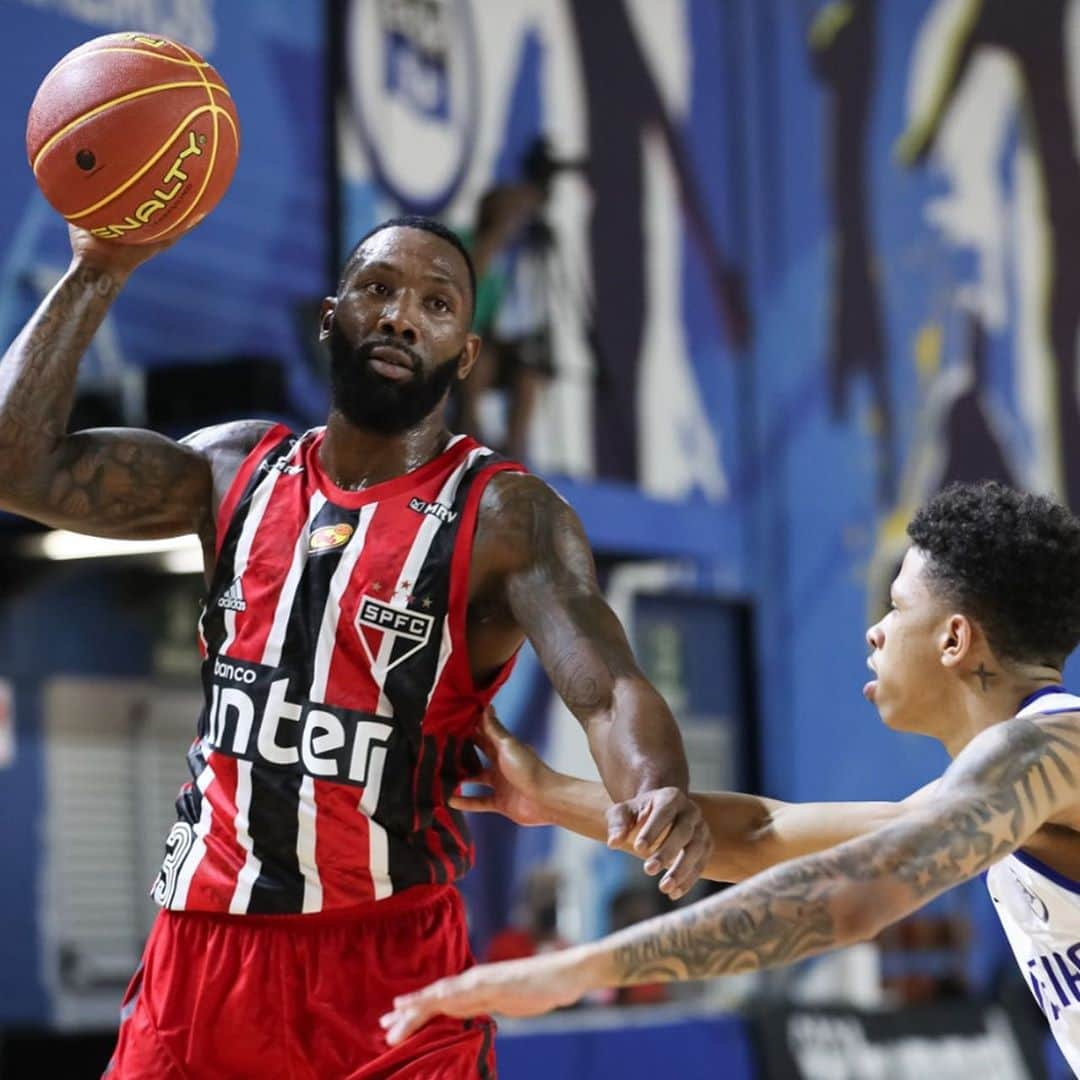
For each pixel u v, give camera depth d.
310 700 6.27
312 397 18.16
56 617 16.47
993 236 26.86
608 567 22.20
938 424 25.94
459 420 19.97
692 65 24.03
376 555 6.34
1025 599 5.65
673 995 19.50
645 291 22.83
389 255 6.48
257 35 18.08
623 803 5.71
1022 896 5.73
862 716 24.66
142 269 16.72
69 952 16.23
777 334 24.55
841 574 24.75
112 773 16.84
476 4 20.97
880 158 25.97
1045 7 27.50
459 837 6.57
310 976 6.26
